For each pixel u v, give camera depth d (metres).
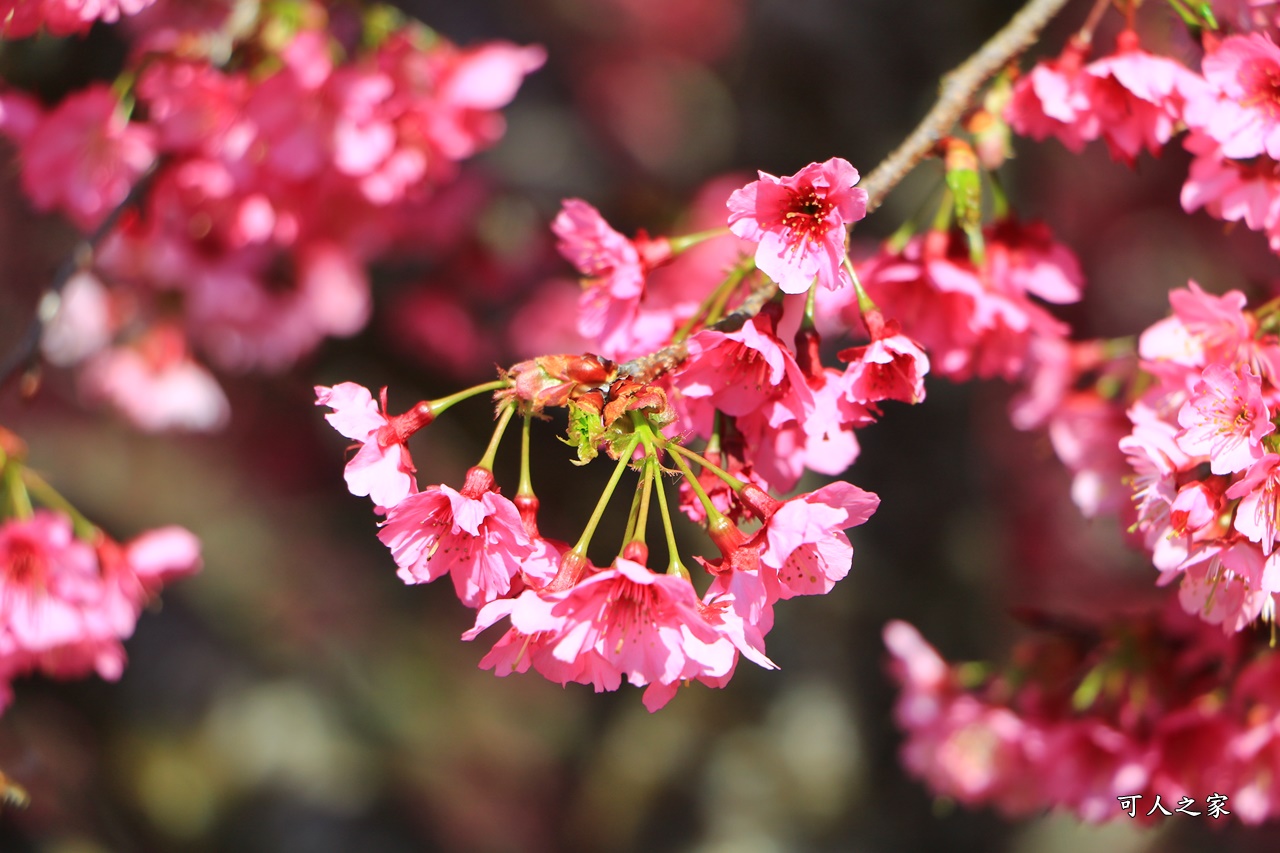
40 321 1.15
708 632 0.98
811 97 1.76
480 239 1.72
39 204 1.19
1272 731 1.11
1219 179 1.06
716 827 1.95
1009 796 1.19
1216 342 1.05
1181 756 1.13
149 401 1.42
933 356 1.08
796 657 1.89
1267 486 1.01
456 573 1.00
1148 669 1.14
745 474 1.02
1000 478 1.92
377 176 1.21
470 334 1.77
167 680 2.16
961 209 1.06
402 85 1.21
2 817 1.67
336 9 1.23
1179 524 1.02
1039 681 1.16
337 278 1.38
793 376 1.01
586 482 1.81
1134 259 2.00
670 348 1.01
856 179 0.99
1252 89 1.05
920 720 1.20
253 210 1.21
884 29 1.72
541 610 0.99
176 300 1.41
